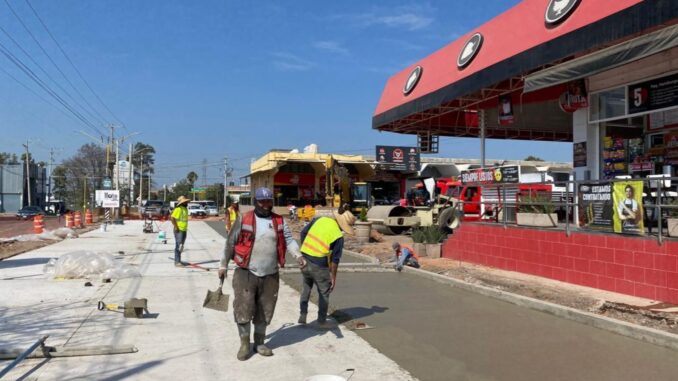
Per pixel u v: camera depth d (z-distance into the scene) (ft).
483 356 20.40
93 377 17.79
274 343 22.16
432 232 51.34
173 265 47.57
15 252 57.57
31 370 18.39
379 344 22.07
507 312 28.02
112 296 32.04
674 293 27.81
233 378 17.92
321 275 24.47
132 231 102.58
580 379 17.89
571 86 51.88
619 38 35.55
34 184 301.02
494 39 50.72
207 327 24.56
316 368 18.97
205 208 202.39
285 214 136.46
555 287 33.22
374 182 153.48
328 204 98.73
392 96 72.13
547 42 42.37
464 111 75.51
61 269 38.83
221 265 20.54
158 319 26.08
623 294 30.66
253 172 172.24
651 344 21.97
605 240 32.01
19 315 26.71
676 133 44.75
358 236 67.72
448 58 59.41
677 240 27.71
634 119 48.01
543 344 22.00
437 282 37.86
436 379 17.88
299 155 144.25
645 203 31.12
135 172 359.66
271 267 20.24
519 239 39.68
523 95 62.49
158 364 19.26
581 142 51.93
